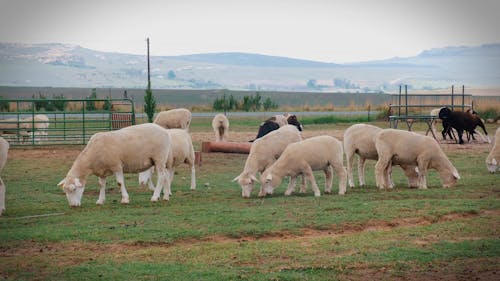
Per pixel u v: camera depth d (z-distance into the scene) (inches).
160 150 756.6
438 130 1797.5
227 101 3440.0
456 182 858.8
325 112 3031.5
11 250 542.3
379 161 826.8
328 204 705.6
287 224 609.6
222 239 573.3
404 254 516.7
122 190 741.9
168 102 5334.6
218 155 1261.1
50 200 774.5
